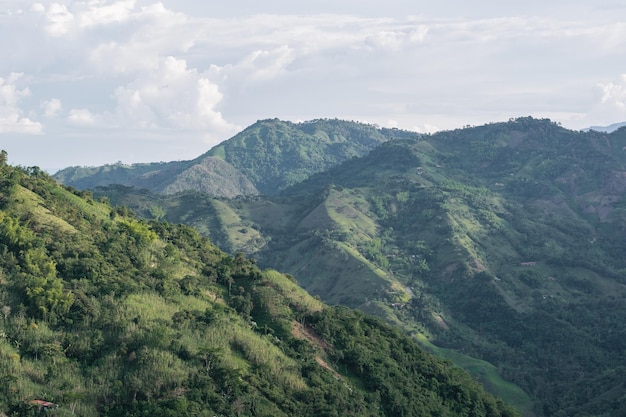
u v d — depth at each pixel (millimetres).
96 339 96062
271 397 95875
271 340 113250
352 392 107812
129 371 91312
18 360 90062
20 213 122188
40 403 82562
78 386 87812
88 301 103375
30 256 109875
